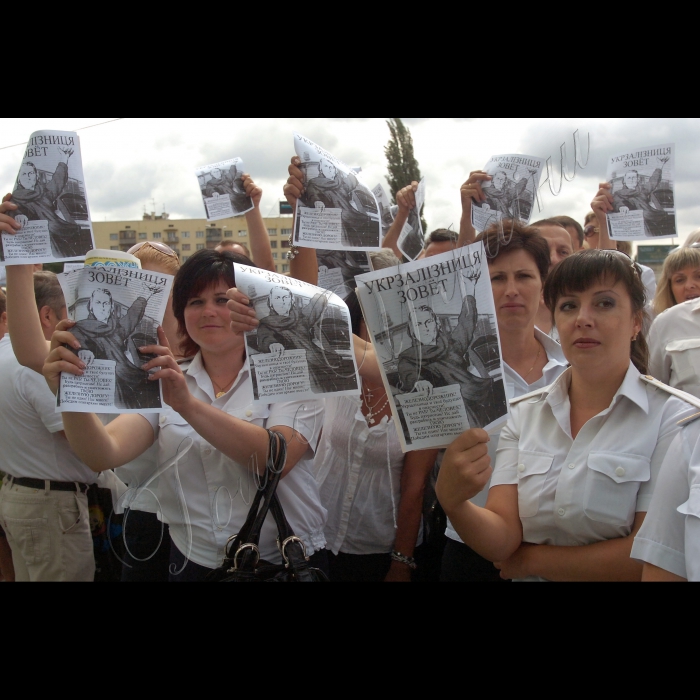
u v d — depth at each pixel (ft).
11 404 7.59
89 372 5.24
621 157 9.07
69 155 6.68
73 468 7.78
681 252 9.58
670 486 4.25
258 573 5.53
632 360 5.69
